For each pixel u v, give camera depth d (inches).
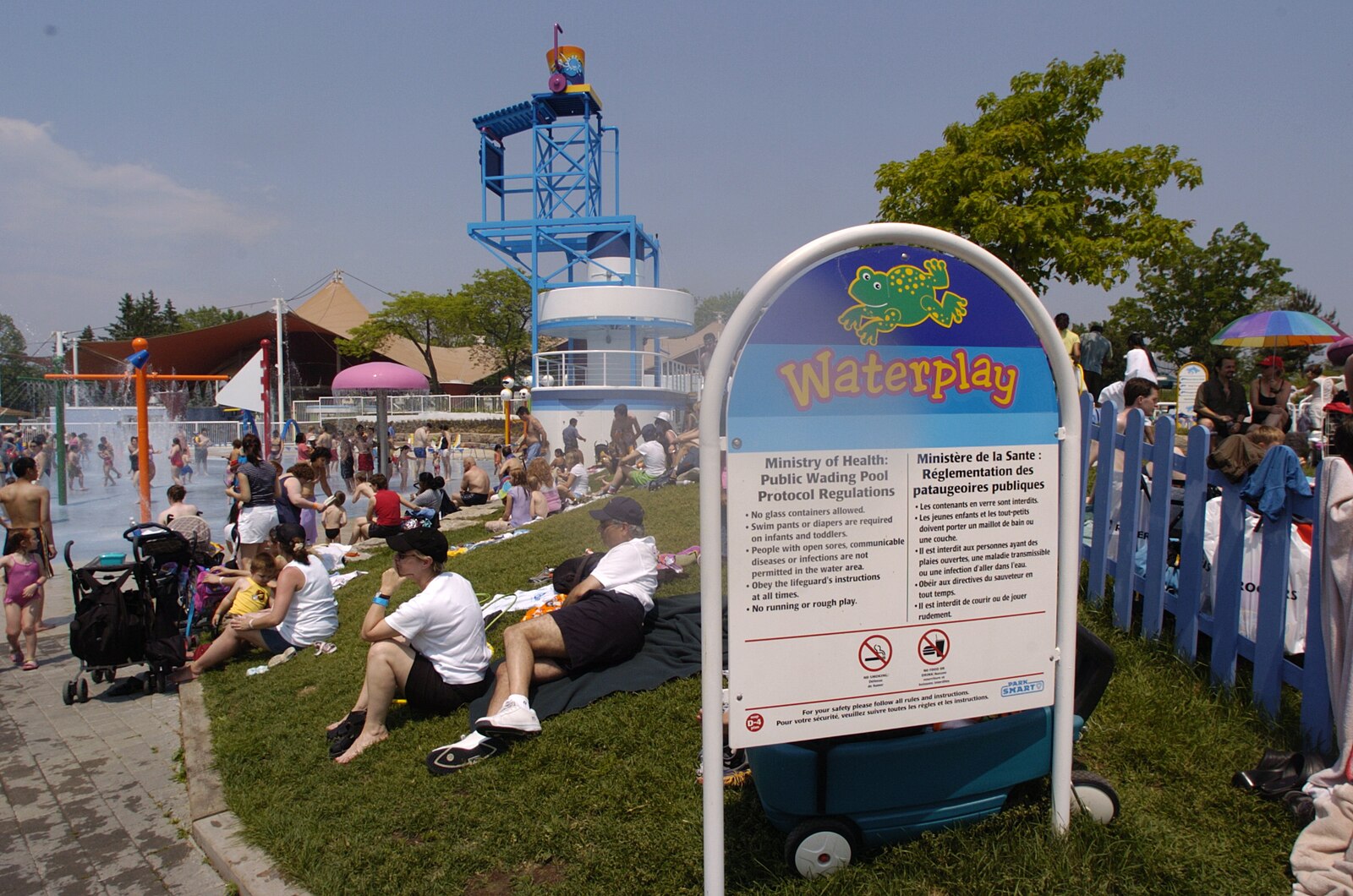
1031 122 644.7
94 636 273.0
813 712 112.6
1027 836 125.4
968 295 115.7
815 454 110.4
